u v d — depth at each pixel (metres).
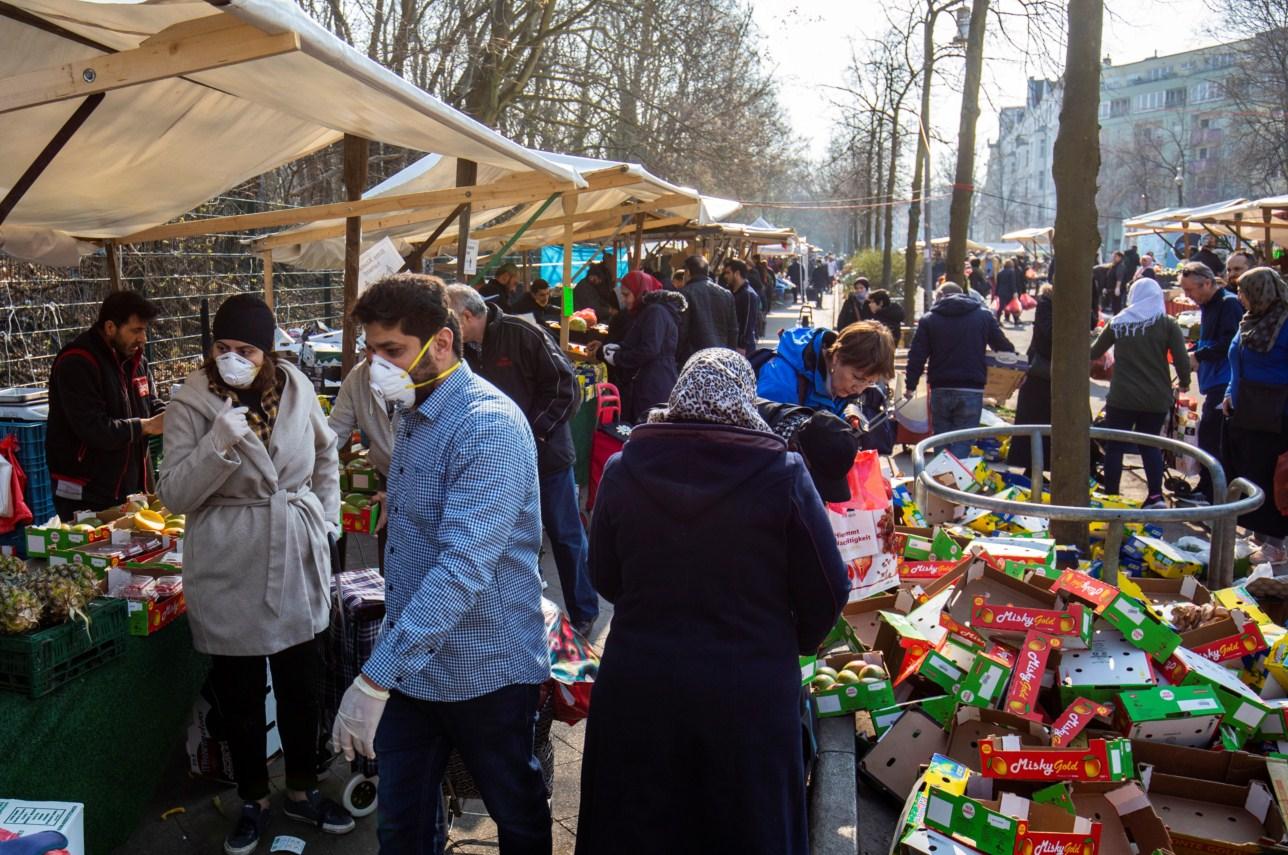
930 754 3.57
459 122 3.76
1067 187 4.79
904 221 79.62
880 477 4.27
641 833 2.40
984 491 6.80
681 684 2.36
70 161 4.76
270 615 3.12
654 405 7.69
